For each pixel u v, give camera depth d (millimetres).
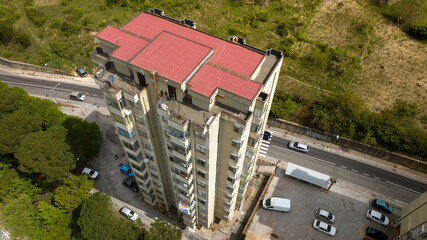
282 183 63969
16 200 53531
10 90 65312
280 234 56438
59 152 54906
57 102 80250
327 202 60969
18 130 58031
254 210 57938
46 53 90062
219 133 35594
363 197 61688
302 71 76312
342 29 81562
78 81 86250
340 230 57031
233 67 33812
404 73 72625
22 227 52750
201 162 37906
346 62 74188
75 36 90188
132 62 33125
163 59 33625
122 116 37125
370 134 67188
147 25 39031
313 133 71312
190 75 32188
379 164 67062
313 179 62281
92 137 64375
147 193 54219
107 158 67812
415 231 48469
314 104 71500
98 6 95250
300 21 84750
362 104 68000
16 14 94812
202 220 53438
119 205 60125
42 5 96438
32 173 60562
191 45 35188
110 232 47031
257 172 65438
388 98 70062
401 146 64688
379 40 78312
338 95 69875
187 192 44781
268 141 71875
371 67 74562
